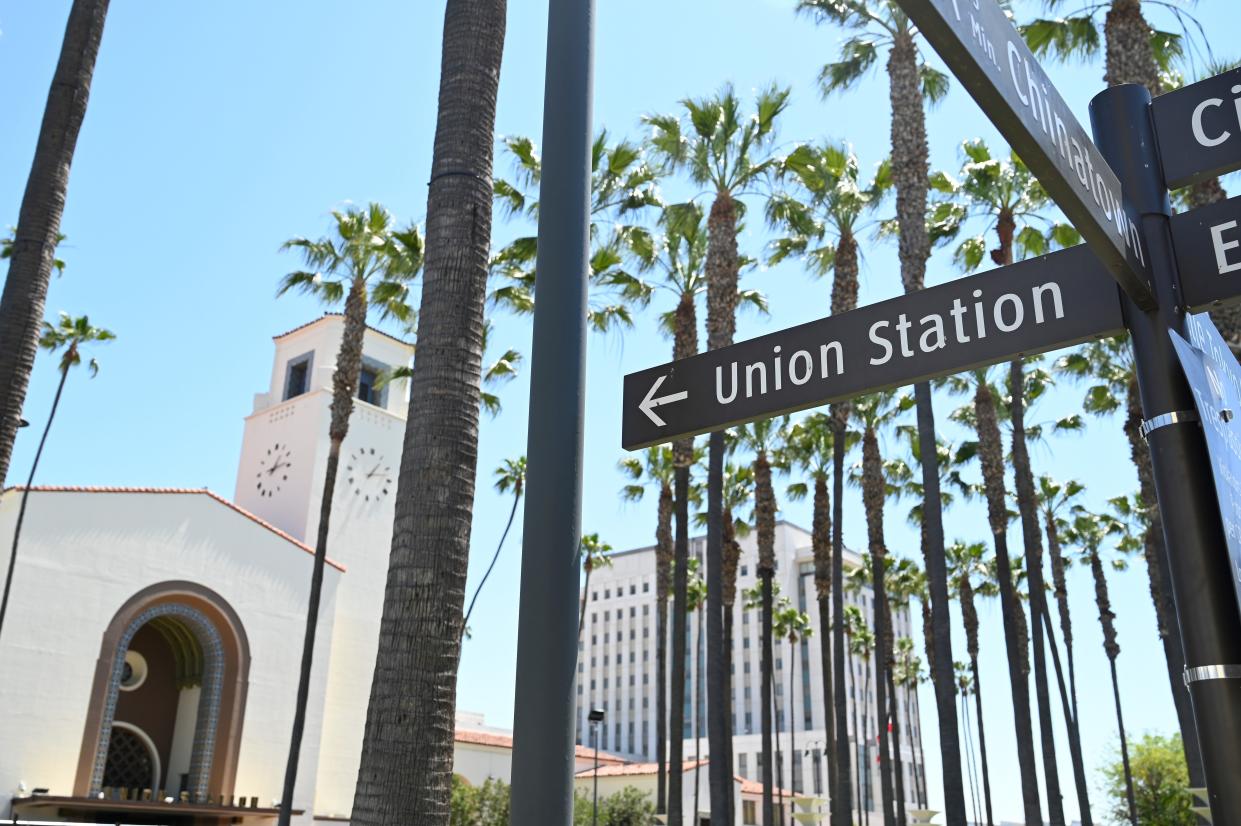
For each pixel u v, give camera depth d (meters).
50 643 33.78
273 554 41.31
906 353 3.10
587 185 2.96
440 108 7.07
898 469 40.72
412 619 5.77
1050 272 2.97
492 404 34.88
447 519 6.02
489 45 7.22
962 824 17.58
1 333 10.20
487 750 54.16
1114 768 55.38
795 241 26.75
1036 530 26.05
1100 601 46.47
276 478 48.00
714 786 20.92
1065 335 2.87
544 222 2.91
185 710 40.44
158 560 37.38
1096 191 2.53
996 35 2.18
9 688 32.53
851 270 24.41
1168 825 51.28
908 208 19.86
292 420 49.03
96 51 11.63
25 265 10.48
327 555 45.22
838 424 27.77
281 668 40.25
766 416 3.30
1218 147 2.96
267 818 38.31
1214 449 2.60
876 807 110.25
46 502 34.88
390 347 52.72
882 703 31.09
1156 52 17.86
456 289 6.54
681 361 3.59
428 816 5.46
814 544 35.28
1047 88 2.41
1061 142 2.39
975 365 2.99
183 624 39.69
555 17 3.13
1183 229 2.91
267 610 40.47
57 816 32.97
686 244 27.28
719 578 21.88
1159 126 3.09
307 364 51.03
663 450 37.88
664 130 24.09
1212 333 3.11
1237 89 2.97
